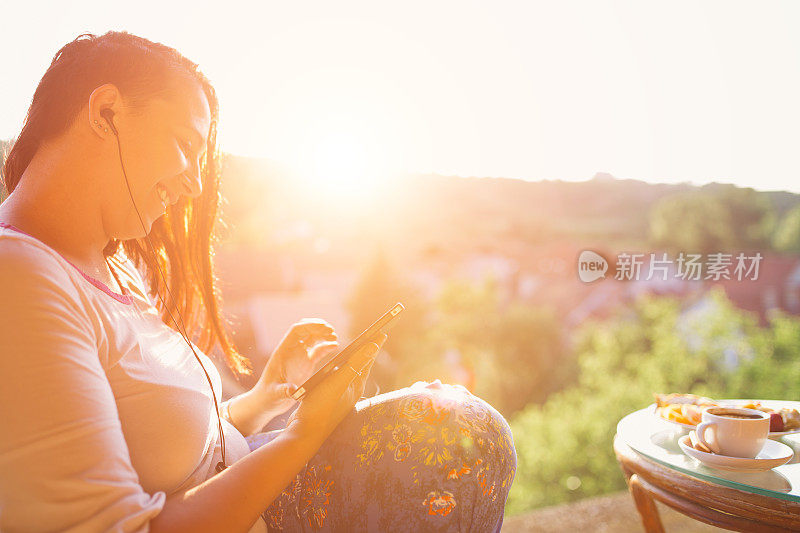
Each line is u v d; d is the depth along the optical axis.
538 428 4.58
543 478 4.14
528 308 28.41
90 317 0.69
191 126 0.79
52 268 0.65
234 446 0.93
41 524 0.57
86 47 0.78
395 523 0.79
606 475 4.16
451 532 0.78
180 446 0.75
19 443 0.57
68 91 0.74
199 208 1.08
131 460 0.72
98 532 0.58
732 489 0.94
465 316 27.36
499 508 0.84
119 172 0.75
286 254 25.50
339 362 0.78
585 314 28.58
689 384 5.64
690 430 1.21
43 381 0.58
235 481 0.67
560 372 25.94
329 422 0.75
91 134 0.73
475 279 29.69
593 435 4.43
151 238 1.07
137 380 0.73
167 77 0.77
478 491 0.79
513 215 39.56
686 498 1.00
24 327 0.59
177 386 0.78
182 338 0.92
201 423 0.79
